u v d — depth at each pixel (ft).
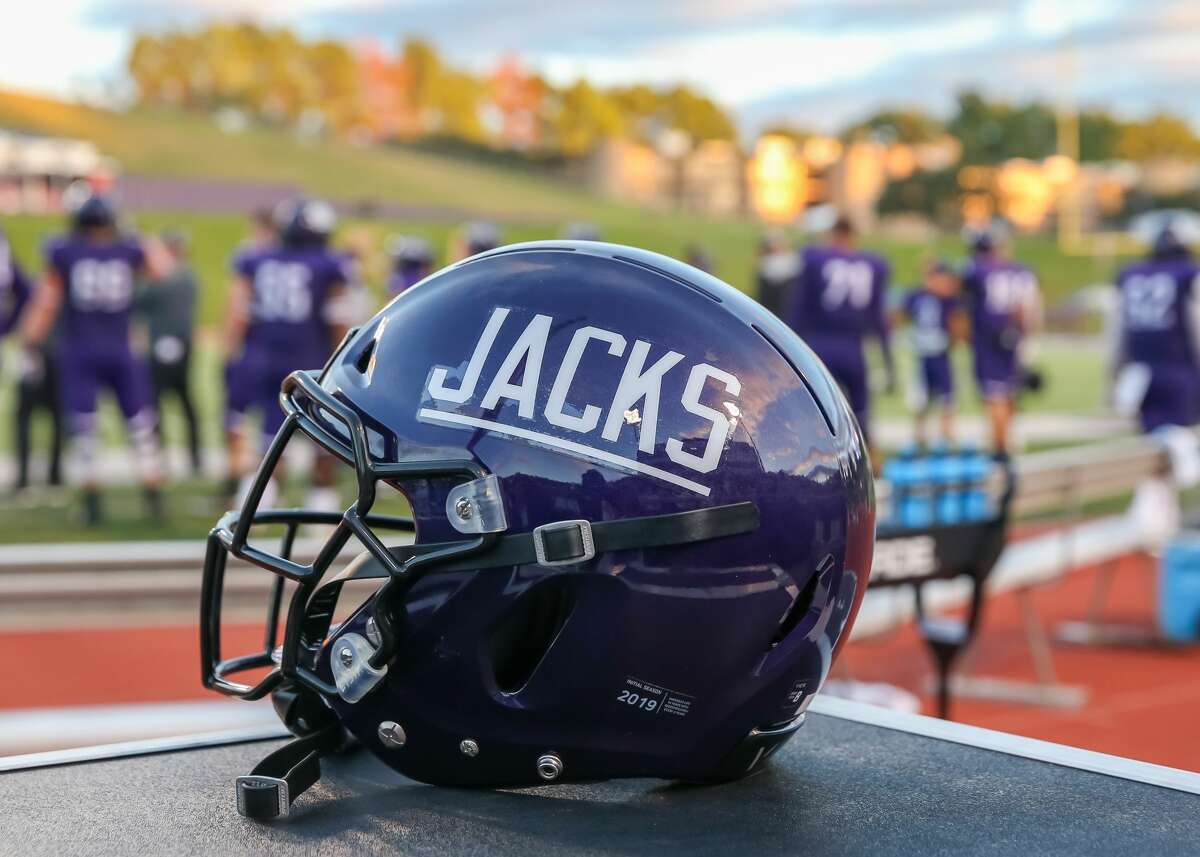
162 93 158.51
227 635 13.20
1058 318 88.33
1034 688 12.89
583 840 3.34
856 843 3.32
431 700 3.62
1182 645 14.82
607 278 3.65
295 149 123.13
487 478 3.45
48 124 115.14
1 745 7.95
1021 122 134.21
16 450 23.13
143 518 20.71
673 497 3.44
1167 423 22.52
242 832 3.39
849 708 4.71
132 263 20.01
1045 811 3.58
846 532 3.66
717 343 3.58
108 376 19.97
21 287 22.79
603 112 173.78
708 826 3.45
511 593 3.48
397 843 3.31
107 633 14.79
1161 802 3.67
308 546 8.86
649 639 3.49
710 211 135.23
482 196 118.93
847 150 139.95
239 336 20.15
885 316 24.91
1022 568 13.00
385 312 3.84
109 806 3.61
